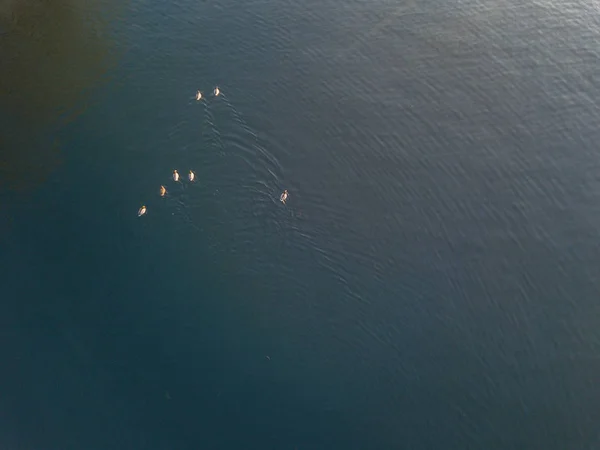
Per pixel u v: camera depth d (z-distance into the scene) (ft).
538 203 93.20
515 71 112.16
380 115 104.94
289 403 72.74
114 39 116.37
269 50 116.06
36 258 84.89
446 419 72.33
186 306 81.10
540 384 75.46
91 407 72.13
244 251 87.30
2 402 72.43
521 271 85.61
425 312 81.66
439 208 92.38
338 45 117.19
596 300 82.94
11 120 101.19
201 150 98.99
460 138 101.55
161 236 88.22
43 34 115.96
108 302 81.25
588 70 112.16
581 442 71.20
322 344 78.38
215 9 124.06
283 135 101.71
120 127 101.50
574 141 101.35
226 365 75.61
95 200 91.66
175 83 108.99
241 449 68.80
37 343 77.25
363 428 71.15
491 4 125.90
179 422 70.85
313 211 91.91
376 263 86.33
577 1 124.67
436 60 114.32
